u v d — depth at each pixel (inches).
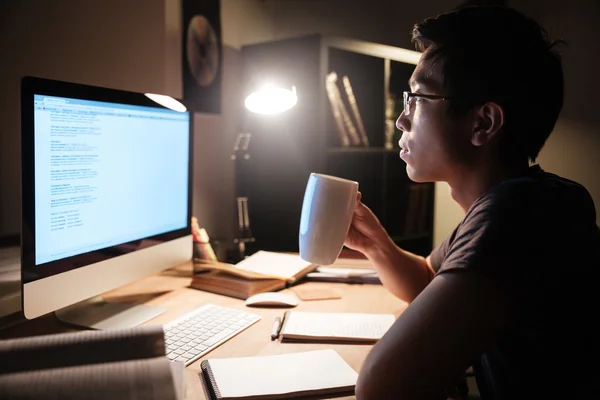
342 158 84.0
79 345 23.7
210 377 31.1
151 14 62.6
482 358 31.9
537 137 31.4
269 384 30.5
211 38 74.9
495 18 30.3
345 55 87.8
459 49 30.6
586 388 28.4
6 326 40.9
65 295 37.2
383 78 86.8
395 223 95.8
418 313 26.8
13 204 48.3
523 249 26.4
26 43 48.7
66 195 37.0
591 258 28.5
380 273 48.4
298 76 74.4
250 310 46.4
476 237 27.1
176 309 46.1
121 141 42.9
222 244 66.5
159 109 48.2
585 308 28.5
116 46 58.2
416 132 33.7
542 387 28.8
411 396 26.2
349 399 30.0
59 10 51.6
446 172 33.5
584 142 101.7
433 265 48.5
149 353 24.1
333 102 81.0
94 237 40.1
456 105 31.2
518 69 29.5
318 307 48.0
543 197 28.2
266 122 79.6
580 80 100.8
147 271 47.2
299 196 76.8
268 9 90.9
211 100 75.9
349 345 38.4
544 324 28.3
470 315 25.7
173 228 51.6
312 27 100.0
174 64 67.4
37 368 22.5
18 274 46.9
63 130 36.4
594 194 101.9
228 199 82.9
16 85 48.2
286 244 79.1
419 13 108.6
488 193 29.6
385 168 89.6
